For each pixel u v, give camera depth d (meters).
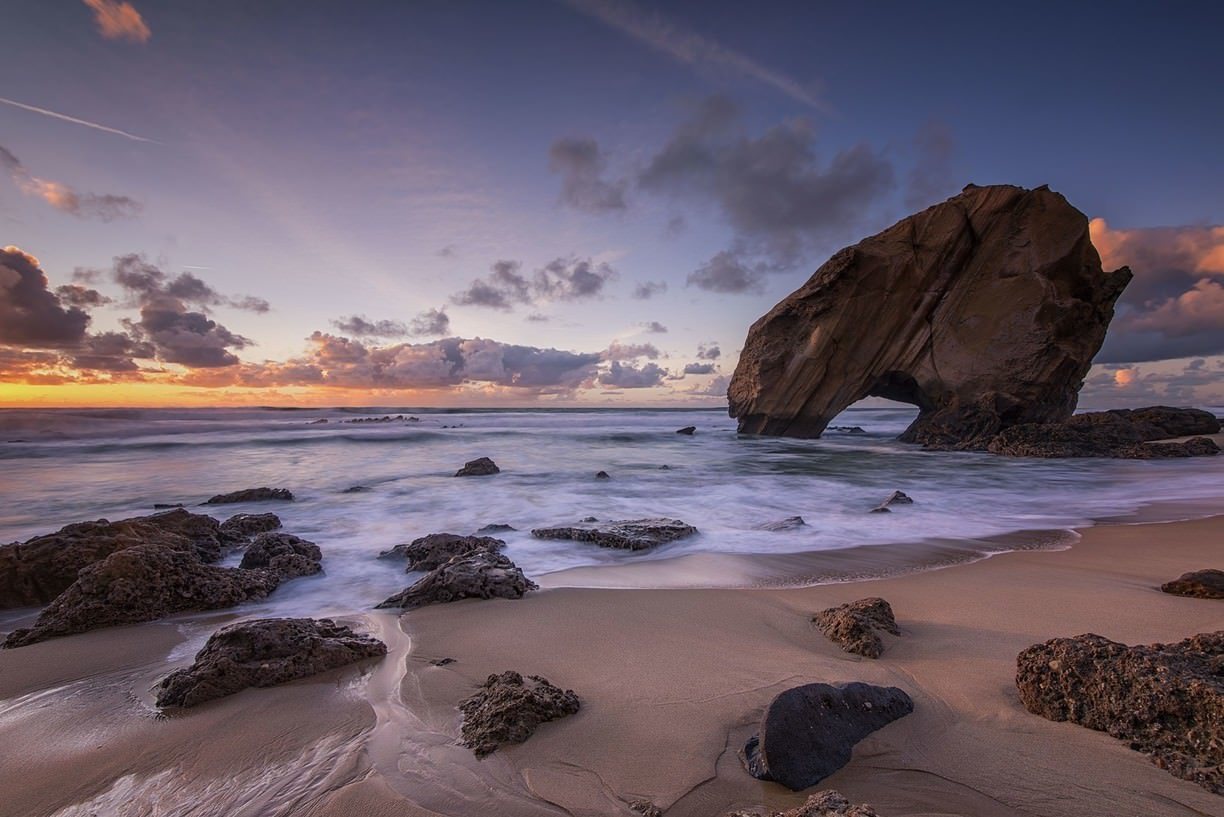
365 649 5.32
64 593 6.72
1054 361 24.73
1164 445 22.25
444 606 6.87
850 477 18.88
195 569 7.35
